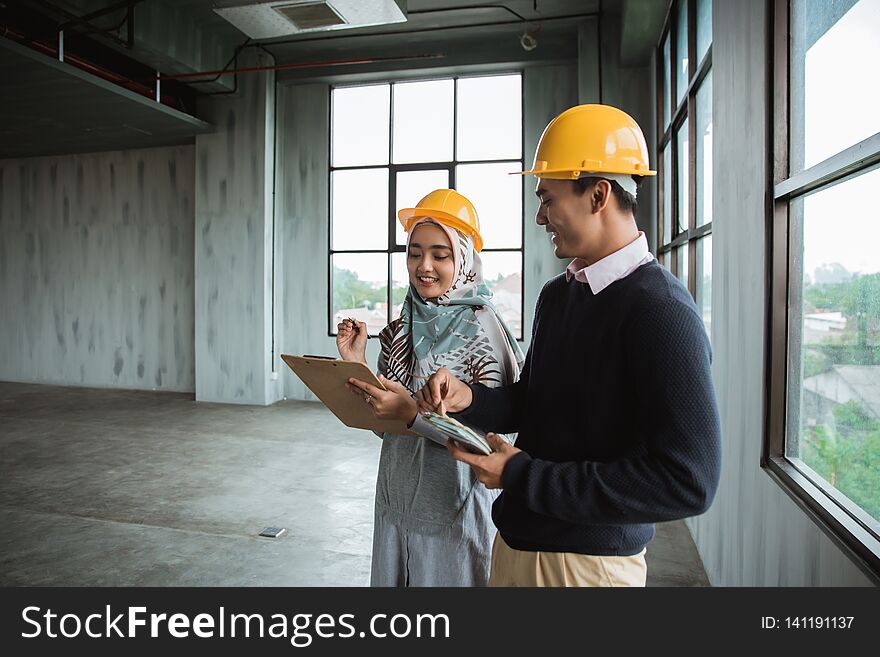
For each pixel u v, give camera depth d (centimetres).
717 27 254
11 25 471
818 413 173
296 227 746
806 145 177
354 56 693
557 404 110
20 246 845
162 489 411
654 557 312
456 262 160
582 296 110
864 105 139
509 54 658
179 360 796
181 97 687
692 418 92
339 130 732
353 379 138
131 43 530
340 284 738
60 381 841
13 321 850
